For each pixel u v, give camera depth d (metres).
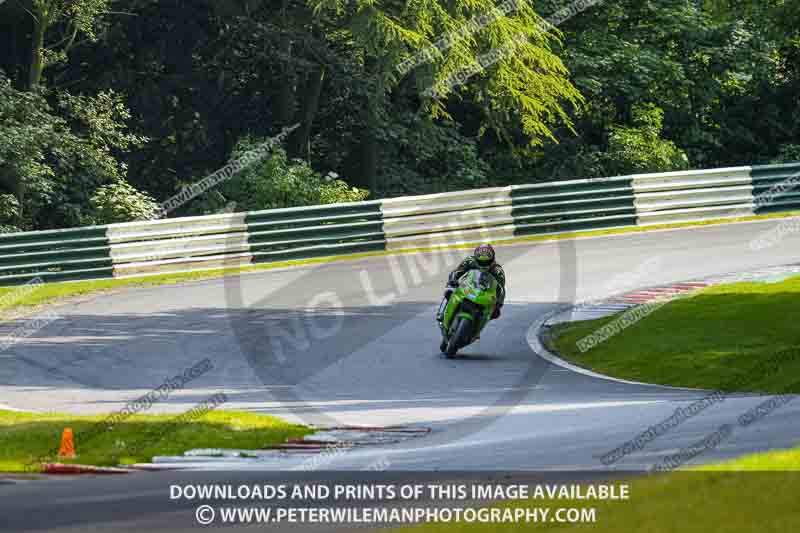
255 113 119.94
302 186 97.56
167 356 50.03
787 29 89.81
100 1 96.31
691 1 129.62
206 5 113.06
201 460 28.83
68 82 114.25
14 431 32.53
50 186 94.88
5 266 74.56
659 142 119.19
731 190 92.31
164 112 117.69
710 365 43.66
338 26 107.94
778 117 131.12
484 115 119.62
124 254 76.88
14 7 100.31
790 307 52.75
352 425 34.44
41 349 52.09
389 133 110.38
